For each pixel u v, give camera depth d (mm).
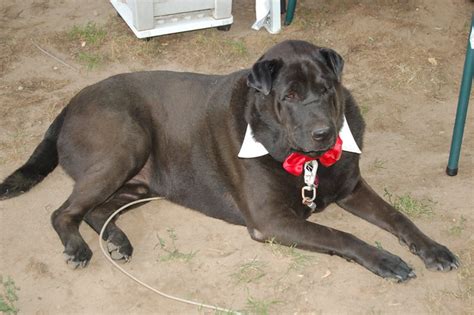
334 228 2477
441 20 3535
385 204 2473
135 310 2279
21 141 2904
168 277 2371
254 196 2422
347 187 2486
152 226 2557
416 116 3025
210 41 3438
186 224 2561
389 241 2459
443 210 2555
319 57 2318
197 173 2561
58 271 2404
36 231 2537
